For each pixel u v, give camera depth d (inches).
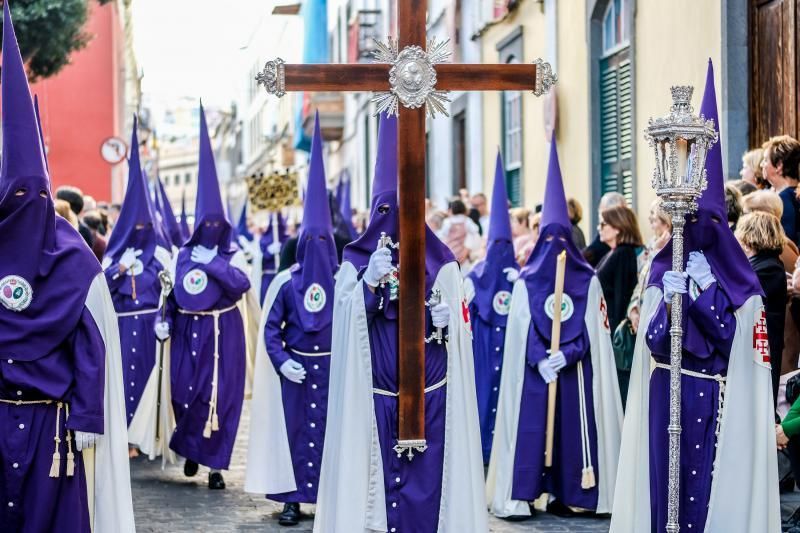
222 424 388.8
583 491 342.6
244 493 379.9
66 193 431.5
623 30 538.6
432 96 253.6
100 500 254.8
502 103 719.1
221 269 392.8
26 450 246.1
